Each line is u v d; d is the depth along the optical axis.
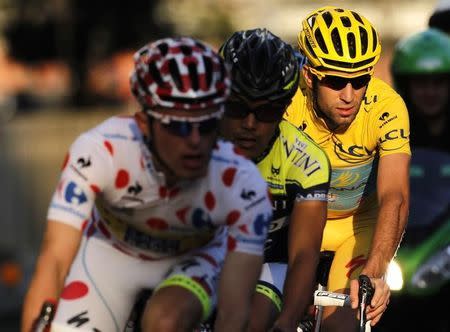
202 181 8.30
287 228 10.46
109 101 98.00
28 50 95.06
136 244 8.85
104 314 8.73
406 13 102.44
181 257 8.98
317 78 10.66
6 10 93.06
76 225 8.01
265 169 10.12
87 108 96.19
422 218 14.25
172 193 8.31
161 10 95.81
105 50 95.56
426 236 14.05
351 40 10.48
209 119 7.71
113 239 8.92
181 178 7.97
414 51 15.30
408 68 15.23
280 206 10.23
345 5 104.19
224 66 7.82
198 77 7.63
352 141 11.15
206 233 8.73
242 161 8.39
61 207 8.00
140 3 93.44
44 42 95.00
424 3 102.19
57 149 56.72
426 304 13.62
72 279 8.82
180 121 7.68
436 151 14.99
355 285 9.06
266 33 9.91
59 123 78.31
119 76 98.31
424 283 13.58
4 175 25.02
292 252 9.75
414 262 13.73
